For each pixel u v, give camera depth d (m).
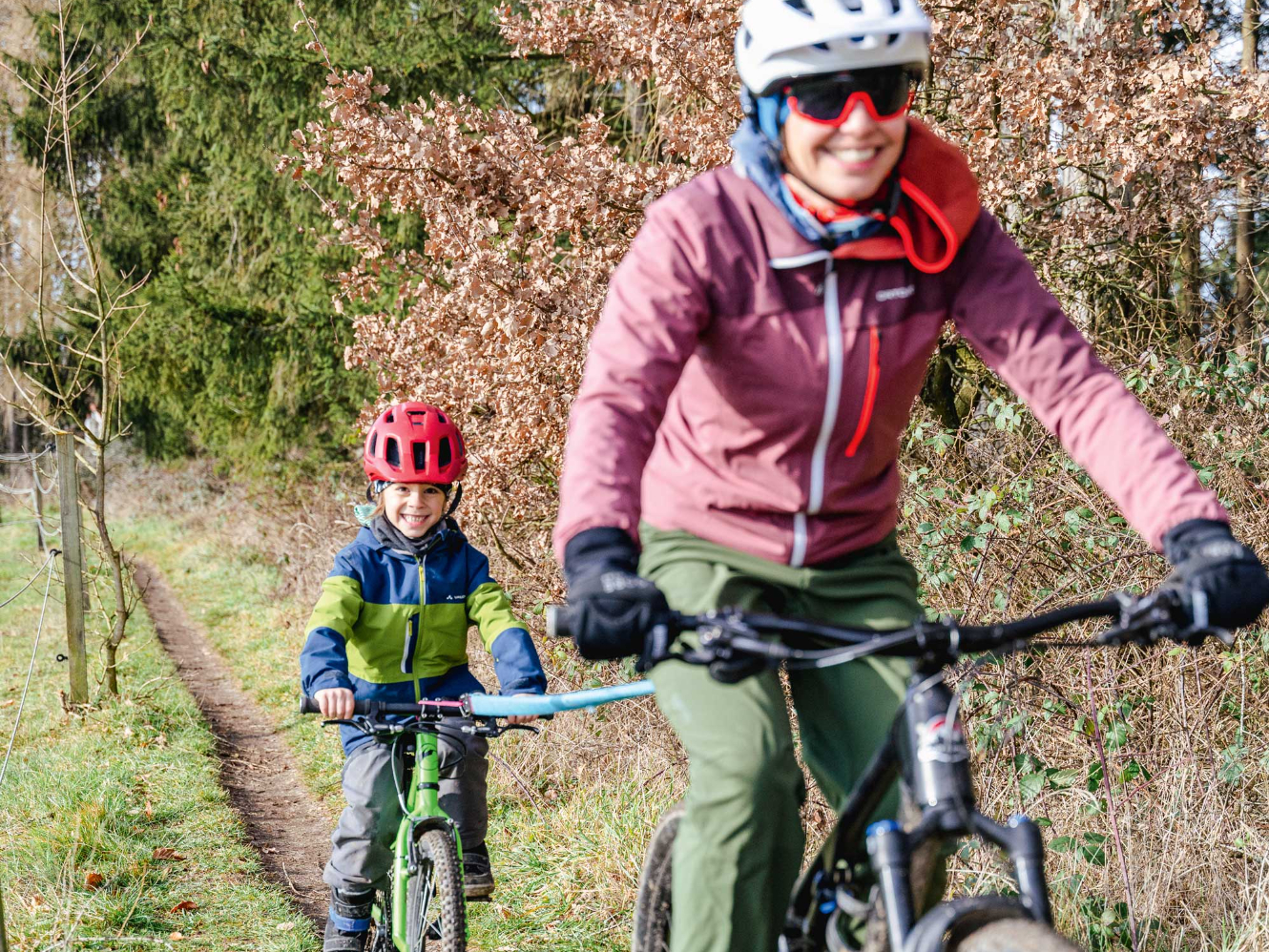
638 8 5.70
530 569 6.64
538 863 5.07
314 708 3.37
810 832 4.44
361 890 3.60
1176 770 4.10
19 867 5.14
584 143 5.91
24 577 15.04
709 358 2.24
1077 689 4.35
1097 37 5.52
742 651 1.80
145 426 18.38
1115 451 2.05
